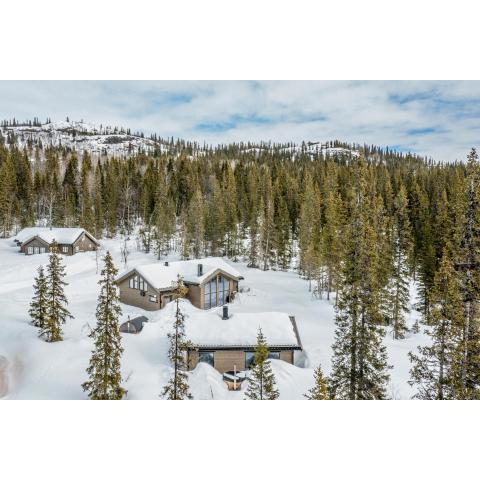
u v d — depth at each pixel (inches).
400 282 1549.0
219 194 3078.2
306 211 2497.5
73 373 956.0
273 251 2573.8
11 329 1180.5
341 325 837.2
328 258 1876.2
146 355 1098.7
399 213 2217.0
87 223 3090.6
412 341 1331.2
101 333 812.6
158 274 1584.6
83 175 3996.1
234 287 1803.6
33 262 2237.9
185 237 2588.6
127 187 3641.7
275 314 1194.0
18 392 891.4
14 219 3265.3
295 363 1131.3
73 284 1865.2
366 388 765.9
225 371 1065.5
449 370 701.9
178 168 4419.3
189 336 1088.2
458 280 729.0
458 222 957.8
